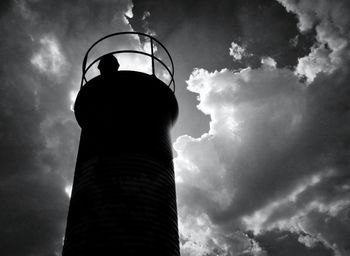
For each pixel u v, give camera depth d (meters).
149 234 7.44
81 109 10.46
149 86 10.26
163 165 9.01
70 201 8.72
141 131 9.24
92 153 8.86
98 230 7.30
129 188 7.95
